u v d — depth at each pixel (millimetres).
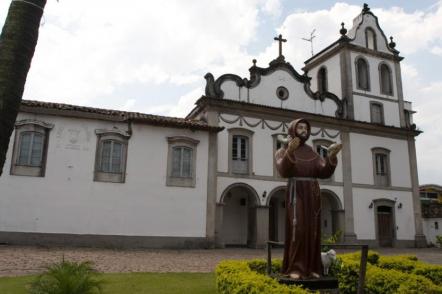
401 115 26750
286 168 6816
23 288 7832
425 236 25453
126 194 17891
